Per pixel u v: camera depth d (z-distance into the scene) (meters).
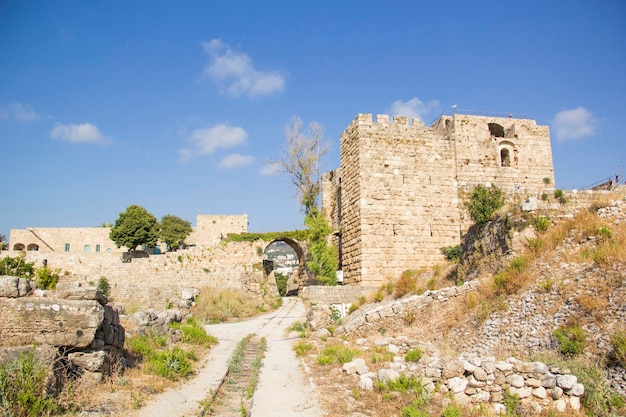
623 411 12.86
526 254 22.56
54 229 74.62
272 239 52.00
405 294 30.53
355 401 14.34
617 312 15.95
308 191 53.34
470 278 26.58
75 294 14.31
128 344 17.66
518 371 13.98
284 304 46.72
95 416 11.66
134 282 49.50
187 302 37.84
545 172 43.44
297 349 22.11
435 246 38.16
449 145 40.38
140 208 70.25
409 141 39.38
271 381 16.92
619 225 21.12
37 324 13.15
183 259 49.94
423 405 13.51
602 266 18.17
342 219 42.47
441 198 39.12
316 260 47.84
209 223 73.38
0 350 11.91
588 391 13.52
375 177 38.22
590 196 33.28
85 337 13.50
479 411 13.25
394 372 15.59
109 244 74.62
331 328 26.16
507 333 18.58
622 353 14.05
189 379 16.61
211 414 13.08
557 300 18.20
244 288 47.12
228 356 20.95
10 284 13.39
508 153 43.12
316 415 13.13
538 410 13.18
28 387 11.17
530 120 44.06
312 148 54.38
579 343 15.71
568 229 22.56
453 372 14.50
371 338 23.14
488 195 30.42
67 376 12.90
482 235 27.39
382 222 37.69
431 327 22.48
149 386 14.51
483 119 42.88
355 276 38.12
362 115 38.97
